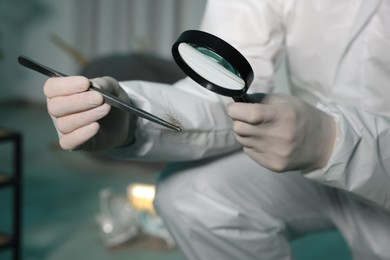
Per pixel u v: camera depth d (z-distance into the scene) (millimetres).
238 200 1086
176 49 760
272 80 1118
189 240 1102
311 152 845
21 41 5711
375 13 1018
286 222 1144
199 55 750
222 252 1106
